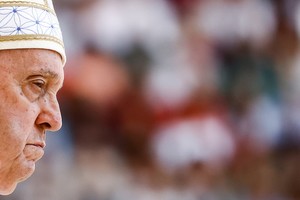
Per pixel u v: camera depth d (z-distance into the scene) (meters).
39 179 27.77
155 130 31.94
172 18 34.66
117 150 31.45
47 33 8.99
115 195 28.97
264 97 33.47
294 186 31.64
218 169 31.52
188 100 32.56
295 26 35.72
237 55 34.41
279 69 34.56
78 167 29.20
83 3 33.47
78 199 28.27
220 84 33.47
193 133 31.73
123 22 33.50
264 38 35.22
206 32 34.62
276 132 32.69
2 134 8.80
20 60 8.81
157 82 32.72
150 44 33.50
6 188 9.00
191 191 30.44
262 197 31.41
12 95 8.80
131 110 32.09
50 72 8.98
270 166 31.94
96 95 31.70
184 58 33.72
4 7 8.85
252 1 35.53
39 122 9.02
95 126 31.36
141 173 30.77
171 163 31.36
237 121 32.66
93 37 32.97
